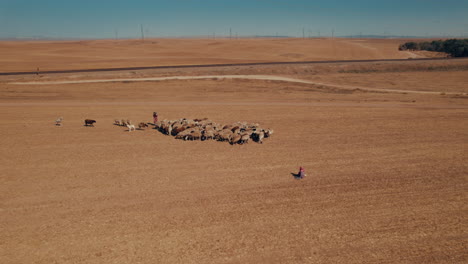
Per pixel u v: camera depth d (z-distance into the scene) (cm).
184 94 5300
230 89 5797
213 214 1684
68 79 6388
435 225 1586
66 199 1831
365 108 4281
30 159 2428
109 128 3309
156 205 1772
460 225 1585
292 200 1833
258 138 2873
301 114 3959
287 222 1614
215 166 2325
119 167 2295
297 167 2316
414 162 2406
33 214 1673
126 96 5059
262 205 1777
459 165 2342
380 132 3192
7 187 1966
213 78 6612
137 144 2809
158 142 2873
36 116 3722
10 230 1535
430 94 5469
